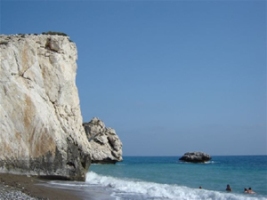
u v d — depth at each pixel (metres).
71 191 26.47
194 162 114.75
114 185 32.47
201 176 48.59
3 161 30.19
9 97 32.00
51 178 33.00
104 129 103.12
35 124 32.56
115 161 100.88
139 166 83.56
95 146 97.19
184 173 55.03
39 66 36.19
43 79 36.12
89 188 29.58
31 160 31.70
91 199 23.39
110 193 27.22
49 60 37.53
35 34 38.44
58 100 37.06
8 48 33.53
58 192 24.81
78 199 22.81
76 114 40.44
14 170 30.67
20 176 30.20
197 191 28.47
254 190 33.09
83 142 39.72
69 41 42.41
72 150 35.44
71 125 37.72
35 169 31.88
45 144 32.78
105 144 99.31
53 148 33.25
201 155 114.25
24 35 36.69
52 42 38.38
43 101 34.78
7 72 32.66
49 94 36.22
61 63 38.47
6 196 19.52
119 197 25.06
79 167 35.62
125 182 35.28
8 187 23.61
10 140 30.92
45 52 37.47
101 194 26.22
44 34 39.88
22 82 33.69
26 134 31.91
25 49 34.97
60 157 33.72
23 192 22.28
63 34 41.84
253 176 48.47
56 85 37.00
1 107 31.25
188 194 26.98
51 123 33.94
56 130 34.22
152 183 35.06
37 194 22.42
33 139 32.22
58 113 36.47
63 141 34.72
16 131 31.42
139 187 31.09
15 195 20.25
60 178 33.66
